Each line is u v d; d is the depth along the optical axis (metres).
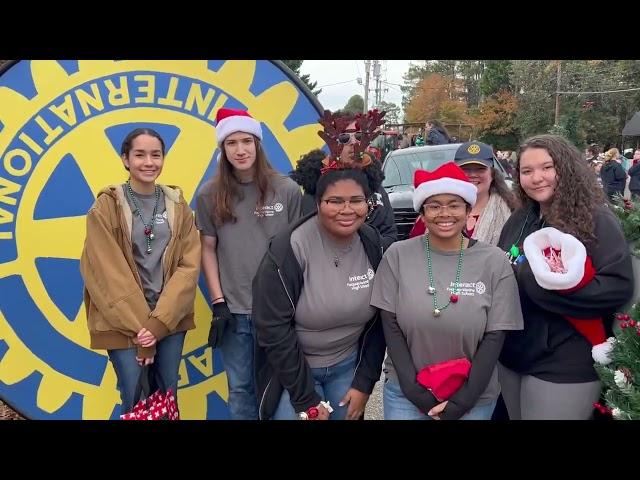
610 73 39.16
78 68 3.53
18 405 3.41
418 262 2.47
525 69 39.12
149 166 2.82
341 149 2.45
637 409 2.22
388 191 8.18
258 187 3.15
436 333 2.39
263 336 2.53
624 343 2.33
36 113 3.46
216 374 3.74
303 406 2.52
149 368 3.00
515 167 2.89
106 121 3.58
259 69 3.80
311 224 2.57
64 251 3.52
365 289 2.56
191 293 2.95
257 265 3.17
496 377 2.61
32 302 3.46
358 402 2.64
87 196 3.56
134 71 3.62
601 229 2.43
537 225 2.77
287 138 3.84
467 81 60.69
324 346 2.60
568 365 2.52
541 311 2.55
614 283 2.35
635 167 13.41
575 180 2.50
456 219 2.39
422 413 2.54
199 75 3.71
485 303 2.38
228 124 3.04
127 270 2.79
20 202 3.44
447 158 8.52
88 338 3.54
